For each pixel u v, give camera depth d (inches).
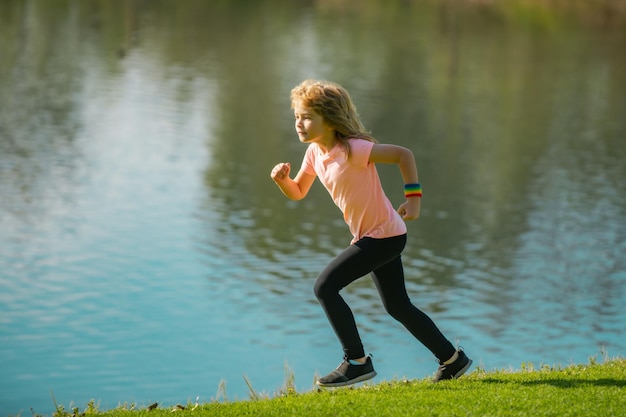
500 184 1290.6
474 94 1998.0
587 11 3474.4
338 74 2149.4
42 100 1763.0
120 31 2721.5
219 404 270.7
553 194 1249.4
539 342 718.5
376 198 249.6
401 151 245.4
